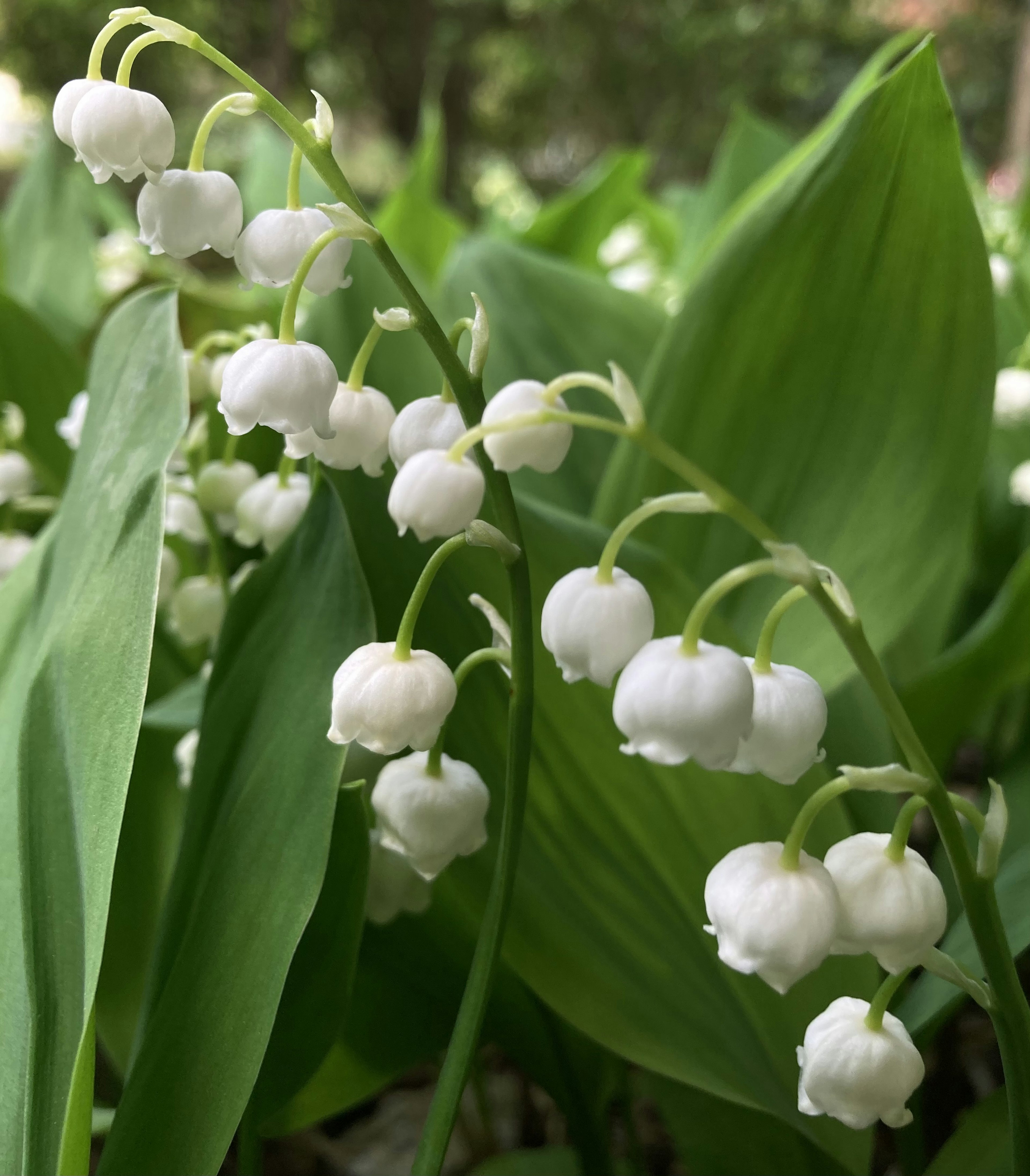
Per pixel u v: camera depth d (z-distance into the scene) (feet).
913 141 0.57
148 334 0.54
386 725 0.43
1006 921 0.53
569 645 0.40
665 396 0.62
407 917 0.57
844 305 0.60
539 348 0.79
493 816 0.54
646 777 0.55
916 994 0.55
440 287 0.83
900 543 0.59
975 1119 0.51
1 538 0.74
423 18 6.33
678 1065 0.51
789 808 0.55
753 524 0.39
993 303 0.58
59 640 0.49
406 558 0.55
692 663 0.38
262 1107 0.51
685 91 6.82
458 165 6.72
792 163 0.76
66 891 0.46
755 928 0.39
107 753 0.45
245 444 0.67
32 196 1.26
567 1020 0.54
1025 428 0.87
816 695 0.41
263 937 0.46
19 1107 0.45
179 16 5.47
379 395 0.46
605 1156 0.60
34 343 0.84
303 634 0.51
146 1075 0.46
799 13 6.67
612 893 0.54
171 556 0.64
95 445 0.54
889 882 0.40
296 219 0.44
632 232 1.47
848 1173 0.55
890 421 0.60
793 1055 0.53
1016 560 0.87
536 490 0.73
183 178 0.43
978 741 0.88
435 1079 0.87
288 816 0.48
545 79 6.90
